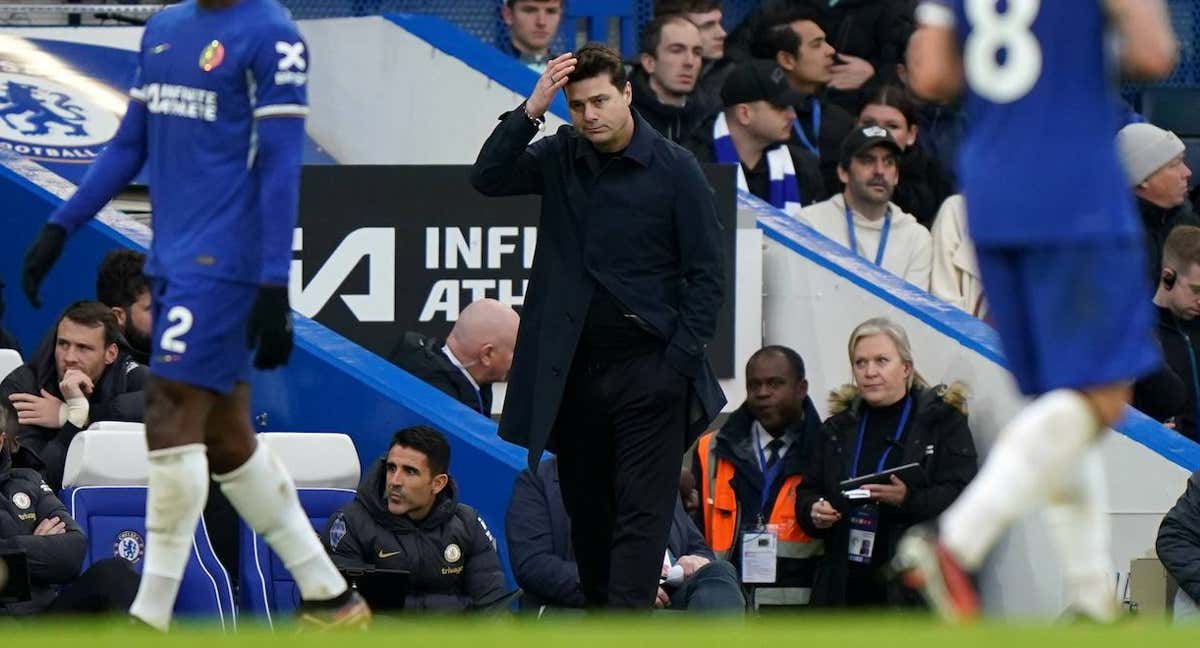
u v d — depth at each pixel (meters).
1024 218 17.06
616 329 27.00
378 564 30.14
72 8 46.25
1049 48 17.22
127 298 34.16
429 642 13.64
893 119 45.44
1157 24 16.97
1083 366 16.86
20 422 32.19
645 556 27.14
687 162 27.12
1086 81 17.25
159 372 19.78
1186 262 37.94
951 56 17.86
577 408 27.48
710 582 30.45
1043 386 17.20
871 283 38.47
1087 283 16.98
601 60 26.70
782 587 32.78
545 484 30.95
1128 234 17.06
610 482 28.14
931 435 32.72
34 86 43.59
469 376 35.97
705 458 33.41
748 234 38.78
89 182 20.75
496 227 38.47
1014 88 17.28
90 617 26.27
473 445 32.69
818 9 49.53
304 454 32.31
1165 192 41.88
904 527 32.06
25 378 32.62
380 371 34.47
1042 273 17.12
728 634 13.84
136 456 30.83
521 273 38.50
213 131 19.95
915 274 42.34
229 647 13.62
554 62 26.77
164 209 20.20
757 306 38.81
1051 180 17.06
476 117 43.72
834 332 38.91
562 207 27.22
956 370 36.34
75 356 32.41
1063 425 16.80
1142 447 34.75
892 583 31.86
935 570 16.70
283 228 19.66
